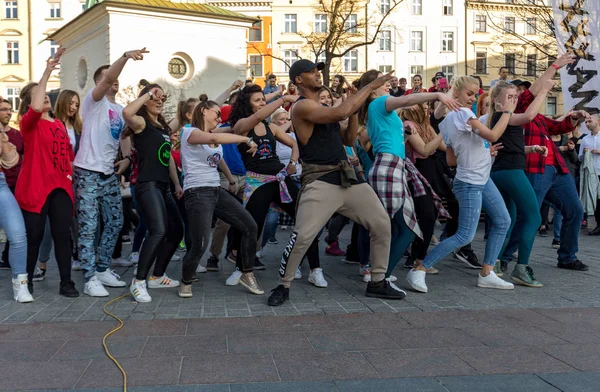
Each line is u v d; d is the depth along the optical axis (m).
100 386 3.32
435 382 3.36
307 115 4.93
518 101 6.34
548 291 5.79
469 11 51.53
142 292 5.41
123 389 3.28
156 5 24.86
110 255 6.21
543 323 4.57
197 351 3.91
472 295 5.61
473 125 5.35
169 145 5.73
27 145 5.58
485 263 5.96
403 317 4.77
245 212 5.65
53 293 5.84
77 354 3.87
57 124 5.74
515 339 4.16
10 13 47.62
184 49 25.69
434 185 6.99
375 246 5.44
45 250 6.55
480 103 6.82
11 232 5.41
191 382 3.36
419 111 6.50
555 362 3.68
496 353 3.85
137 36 24.69
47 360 3.76
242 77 27.06
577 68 7.75
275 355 3.82
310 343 4.07
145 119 5.62
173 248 6.06
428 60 51.59
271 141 6.27
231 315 4.88
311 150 5.14
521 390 3.24
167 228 5.56
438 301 5.36
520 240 6.07
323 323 4.59
